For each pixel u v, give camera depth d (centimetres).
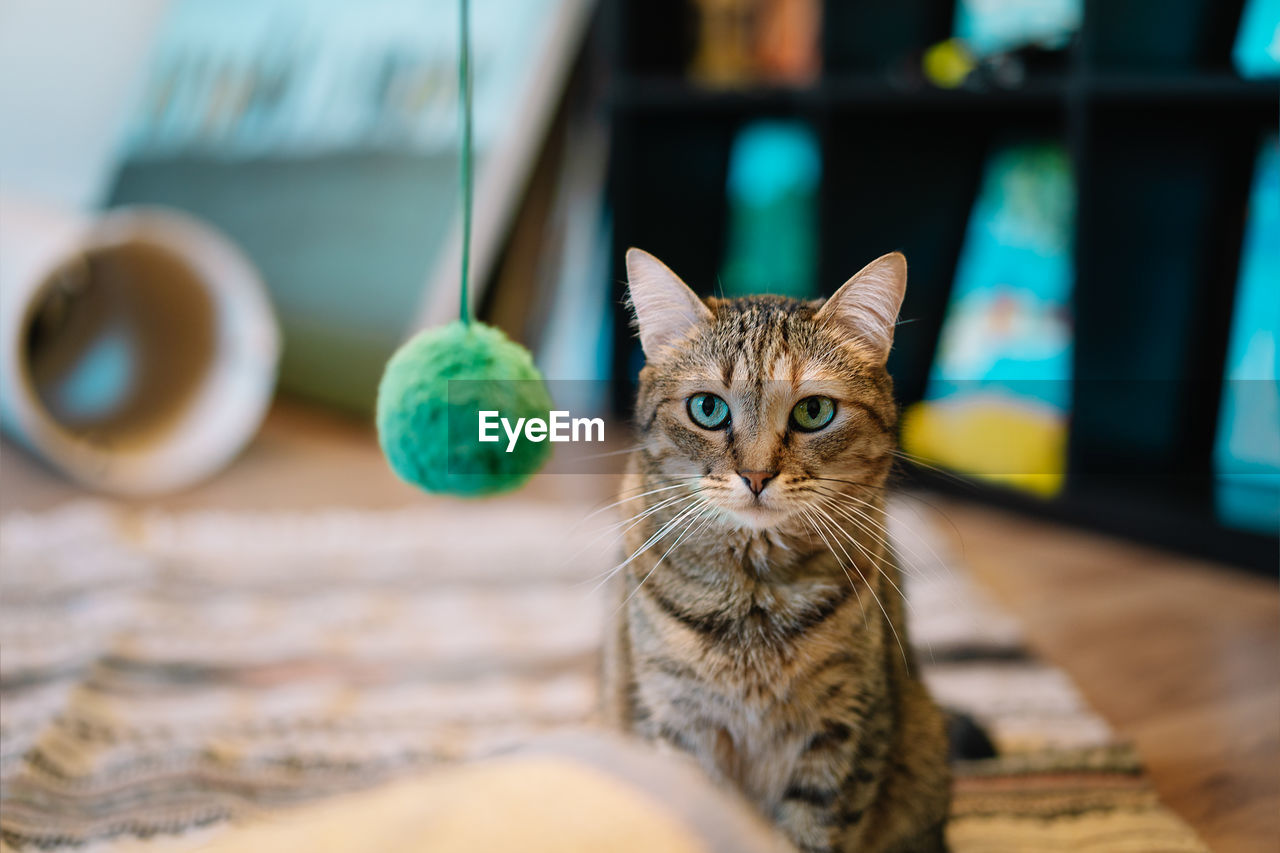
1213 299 121
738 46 153
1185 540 113
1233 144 117
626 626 71
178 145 184
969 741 80
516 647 96
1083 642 98
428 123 159
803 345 69
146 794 77
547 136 158
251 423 139
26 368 141
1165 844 75
